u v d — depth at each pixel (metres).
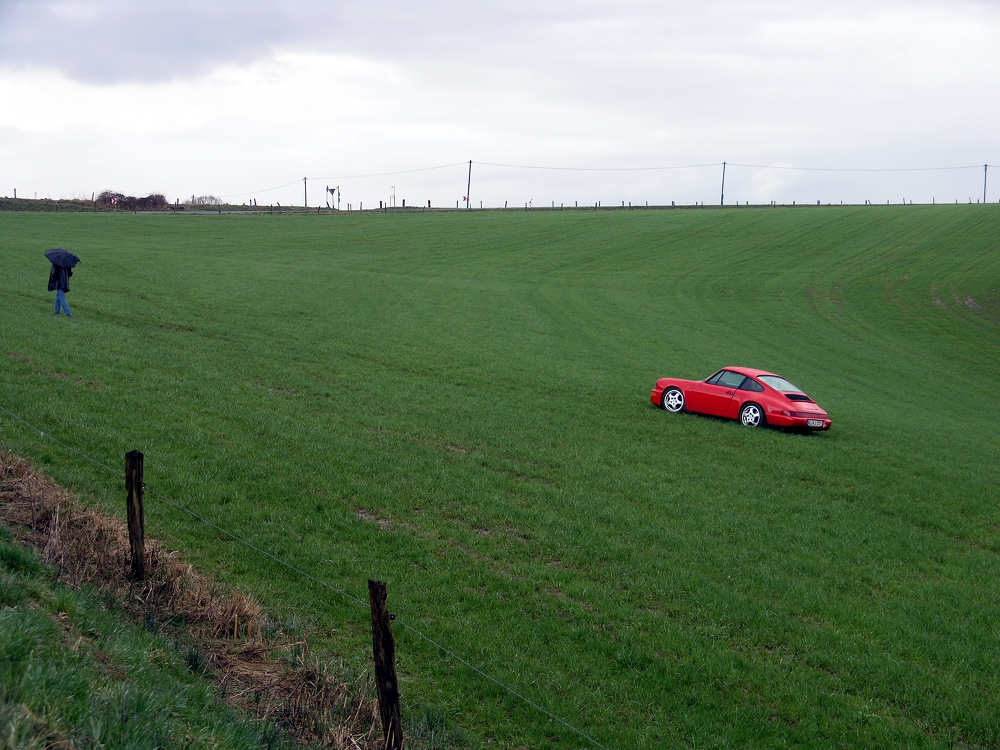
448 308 42.47
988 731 7.96
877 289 58.75
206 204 129.25
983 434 25.77
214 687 6.68
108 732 4.77
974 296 56.31
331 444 15.87
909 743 7.75
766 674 8.83
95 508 10.65
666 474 16.53
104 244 58.00
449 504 13.31
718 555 12.16
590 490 14.98
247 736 5.71
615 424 21.17
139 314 30.16
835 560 12.44
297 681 7.21
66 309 27.16
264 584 9.68
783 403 22.00
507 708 7.93
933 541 13.77
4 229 62.00
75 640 6.32
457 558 11.19
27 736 4.45
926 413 28.64
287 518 11.87
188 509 11.55
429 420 19.31
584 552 11.79
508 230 88.19
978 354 42.28
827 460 18.92
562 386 26.23
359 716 6.89
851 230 85.50
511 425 19.78
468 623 9.36
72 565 8.37
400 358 28.23
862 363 38.62
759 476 17.08
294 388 21.33
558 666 8.73
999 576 12.38
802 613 10.43
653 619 9.90
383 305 41.22
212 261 53.00
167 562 9.03
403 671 8.35
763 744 7.64
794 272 64.88
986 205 105.44
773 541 13.00
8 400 15.26
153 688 5.78
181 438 14.73
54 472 11.95
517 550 11.74
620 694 8.31
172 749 4.97
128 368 20.22
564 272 62.12
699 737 7.65
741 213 103.81
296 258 61.50
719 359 35.97
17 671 5.17
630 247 76.75
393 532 11.81
